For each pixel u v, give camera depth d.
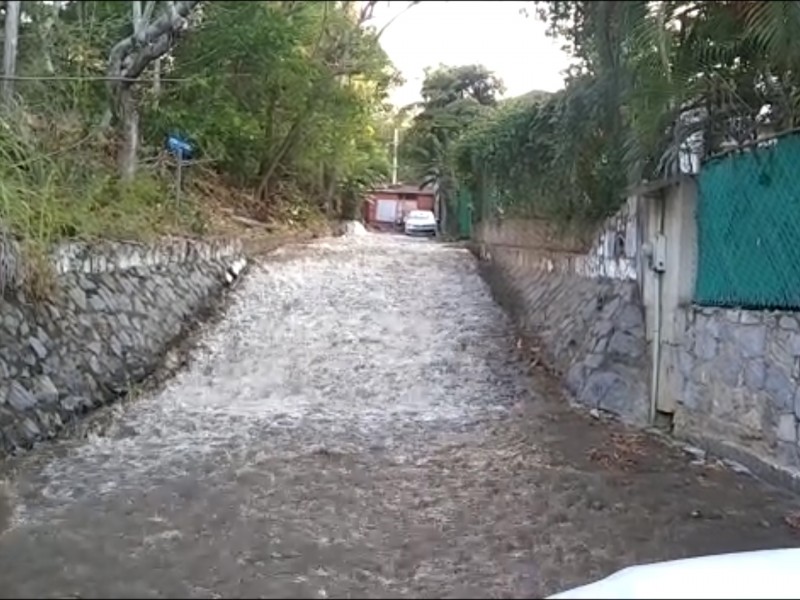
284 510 4.23
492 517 4.17
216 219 12.23
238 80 13.35
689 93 5.42
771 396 4.94
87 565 3.40
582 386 7.08
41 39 9.36
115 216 8.22
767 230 5.02
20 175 6.54
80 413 6.03
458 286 11.02
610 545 3.76
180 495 4.44
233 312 9.41
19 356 5.69
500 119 10.61
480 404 7.04
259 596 3.12
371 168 20.78
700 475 4.97
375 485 4.71
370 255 12.80
